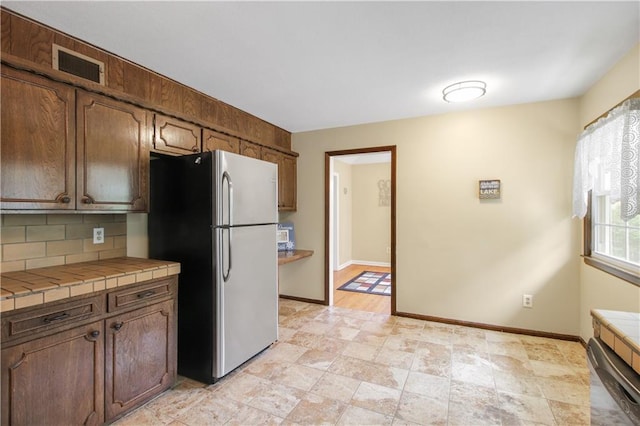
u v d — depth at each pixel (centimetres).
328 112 338
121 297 178
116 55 210
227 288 223
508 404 197
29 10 162
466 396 205
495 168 317
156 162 245
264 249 262
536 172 303
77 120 179
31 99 160
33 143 160
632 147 175
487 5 160
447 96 280
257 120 356
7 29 162
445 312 340
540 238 302
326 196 405
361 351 271
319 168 409
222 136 293
